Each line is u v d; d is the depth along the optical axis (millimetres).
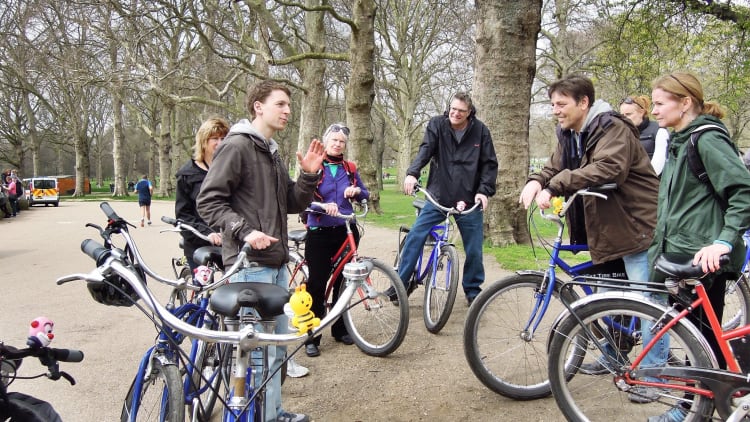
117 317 5137
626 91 15375
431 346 4180
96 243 2062
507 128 8016
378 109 32094
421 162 4668
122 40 18578
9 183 21203
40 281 6832
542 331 3273
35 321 1784
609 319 2752
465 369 3734
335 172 4152
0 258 8891
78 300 5781
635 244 3107
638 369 2631
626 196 3111
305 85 16984
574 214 3414
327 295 4188
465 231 4859
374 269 4070
